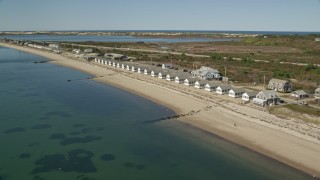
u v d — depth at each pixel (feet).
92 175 169.37
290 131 223.30
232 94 318.24
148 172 173.17
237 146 205.36
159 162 185.16
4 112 276.82
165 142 214.48
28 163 181.57
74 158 189.06
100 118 265.54
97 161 185.68
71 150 200.13
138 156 192.95
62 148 203.00
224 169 176.04
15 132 229.04
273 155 190.90
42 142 212.02
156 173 172.04
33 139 216.95
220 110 278.26
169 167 178.81
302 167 176.24
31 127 240.32
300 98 312.09
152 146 207.92
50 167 177.37
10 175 167.53
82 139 218.79
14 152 195.52
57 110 287.07
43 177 166.30
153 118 265.34
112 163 183.42
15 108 290.35
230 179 165.17
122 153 197.06
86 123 252.42
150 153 197.26
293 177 166.50
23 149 200.34
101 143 212.23
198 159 188.44
